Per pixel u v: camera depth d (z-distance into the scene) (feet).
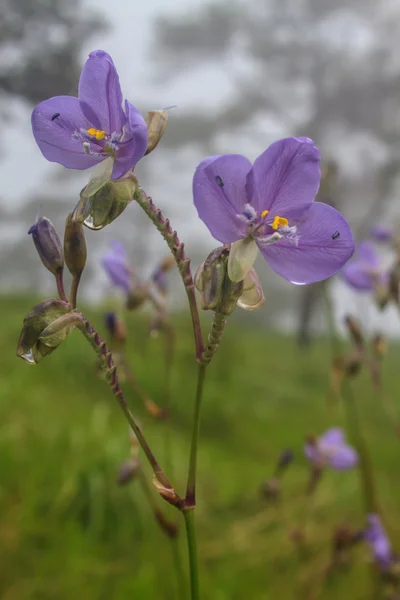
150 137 0.45
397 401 2.64
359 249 0.92
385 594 1.01
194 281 0.45
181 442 1.79
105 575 1.11
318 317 3.73
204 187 0.44
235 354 2.95
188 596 1.05
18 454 1.45
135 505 1.28
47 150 0.48
